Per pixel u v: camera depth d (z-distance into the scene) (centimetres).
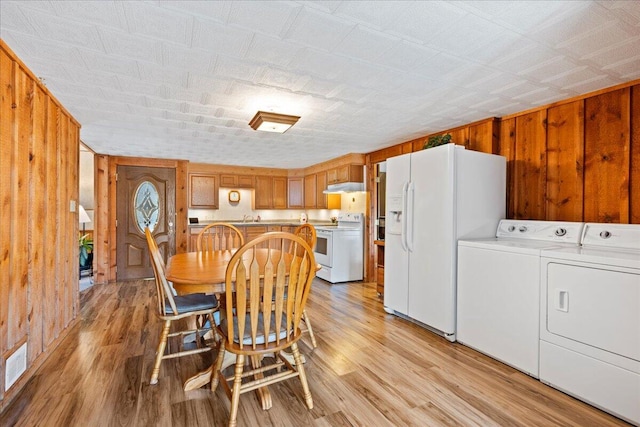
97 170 471
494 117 302
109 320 307
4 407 169
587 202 243
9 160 175
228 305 157
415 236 293
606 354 169
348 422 161
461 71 203
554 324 192
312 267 170
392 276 324
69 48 172
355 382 199
